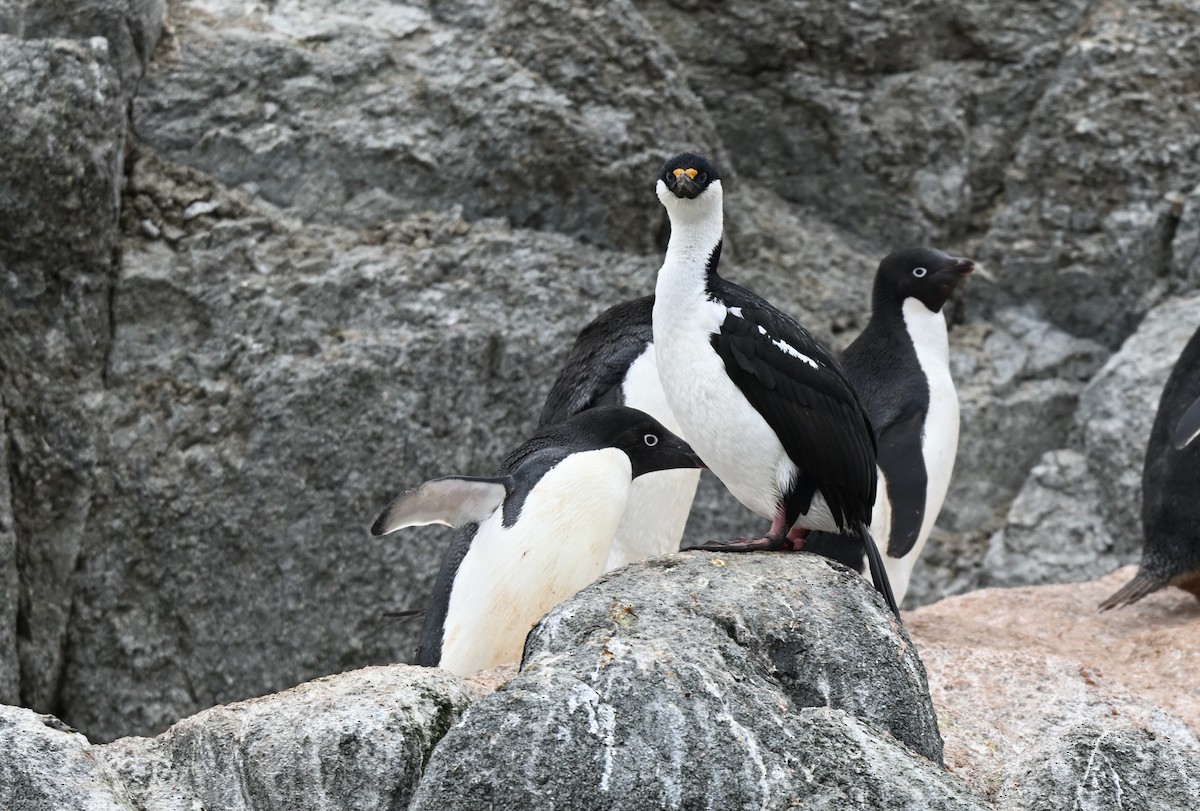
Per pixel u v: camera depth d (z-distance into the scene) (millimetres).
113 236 13359
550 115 14594
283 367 13398
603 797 5785
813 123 16828
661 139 15148
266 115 14195
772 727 6055
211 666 13258
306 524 13359
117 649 13102
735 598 6734
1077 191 16719
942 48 16859
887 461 10836
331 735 6328
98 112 12930
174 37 14375
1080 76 16750
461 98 14523
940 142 16812
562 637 6527
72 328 13117
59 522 12961
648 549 9852
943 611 11859
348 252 14000
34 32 13219
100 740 13102
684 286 7383
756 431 7246
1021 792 6805
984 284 16906
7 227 12695
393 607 13578
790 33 16578
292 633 13375
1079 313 16766
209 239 13719
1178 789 6680
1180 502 11477
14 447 12719
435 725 6527
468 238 14375
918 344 11344
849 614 6758
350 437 13445
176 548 13164
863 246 16906
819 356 7418
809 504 7480
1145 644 10570
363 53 14547
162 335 13508
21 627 12742
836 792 5922
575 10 14984
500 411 14031
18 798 5922
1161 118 16609
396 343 13633
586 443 8828
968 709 8477
